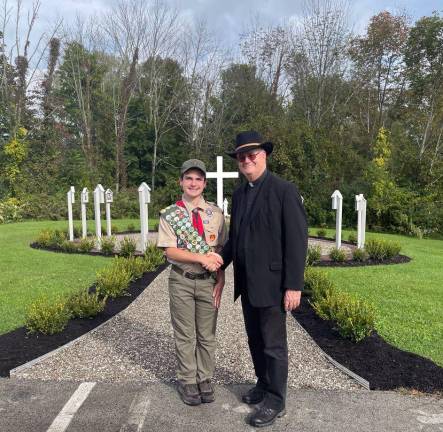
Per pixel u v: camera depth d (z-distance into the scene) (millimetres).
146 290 6695
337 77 28625
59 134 30078
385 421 2992
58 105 30594
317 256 9141
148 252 8805
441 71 26781
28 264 8695
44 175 25359
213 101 30641
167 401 3258
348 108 29188
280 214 2861
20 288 6711
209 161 27938
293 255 2818
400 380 3562
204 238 3225
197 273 3184
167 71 31000
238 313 5547
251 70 31562
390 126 30047
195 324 3271
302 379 3643
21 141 24875
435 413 3090
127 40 29453
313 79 28469
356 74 29906
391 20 29266
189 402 3182
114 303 5914
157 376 3699
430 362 3893
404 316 5387
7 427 2922
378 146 22062
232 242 3096
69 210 12391
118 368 3852
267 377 3021
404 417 3037
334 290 5793
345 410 3133
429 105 27406
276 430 2889
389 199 18500
